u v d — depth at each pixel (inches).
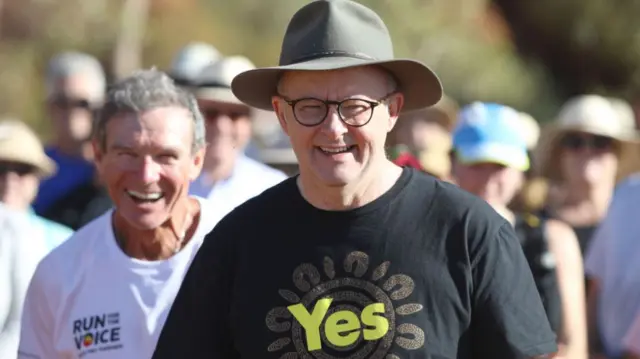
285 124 205.8
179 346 206.8
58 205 428.8
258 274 200.5
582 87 1135.6
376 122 197.6
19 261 311.7
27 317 262.7
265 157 516.1
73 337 253.4
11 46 780.0
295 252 199.0
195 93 395.2
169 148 252.1
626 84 1119.6
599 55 1127.0
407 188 200.2
